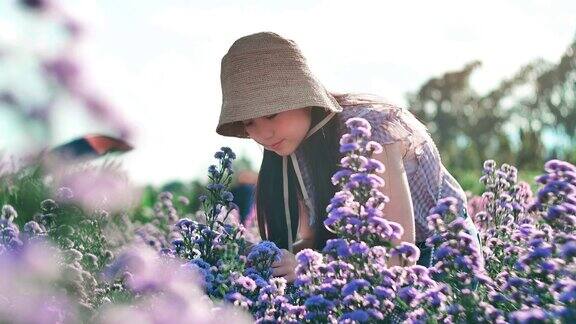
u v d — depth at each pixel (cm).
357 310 236
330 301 250
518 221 414
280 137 324
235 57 321
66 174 118
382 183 263
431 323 237
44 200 345
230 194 358
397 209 311
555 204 254
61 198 131
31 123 98
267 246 309
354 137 275
